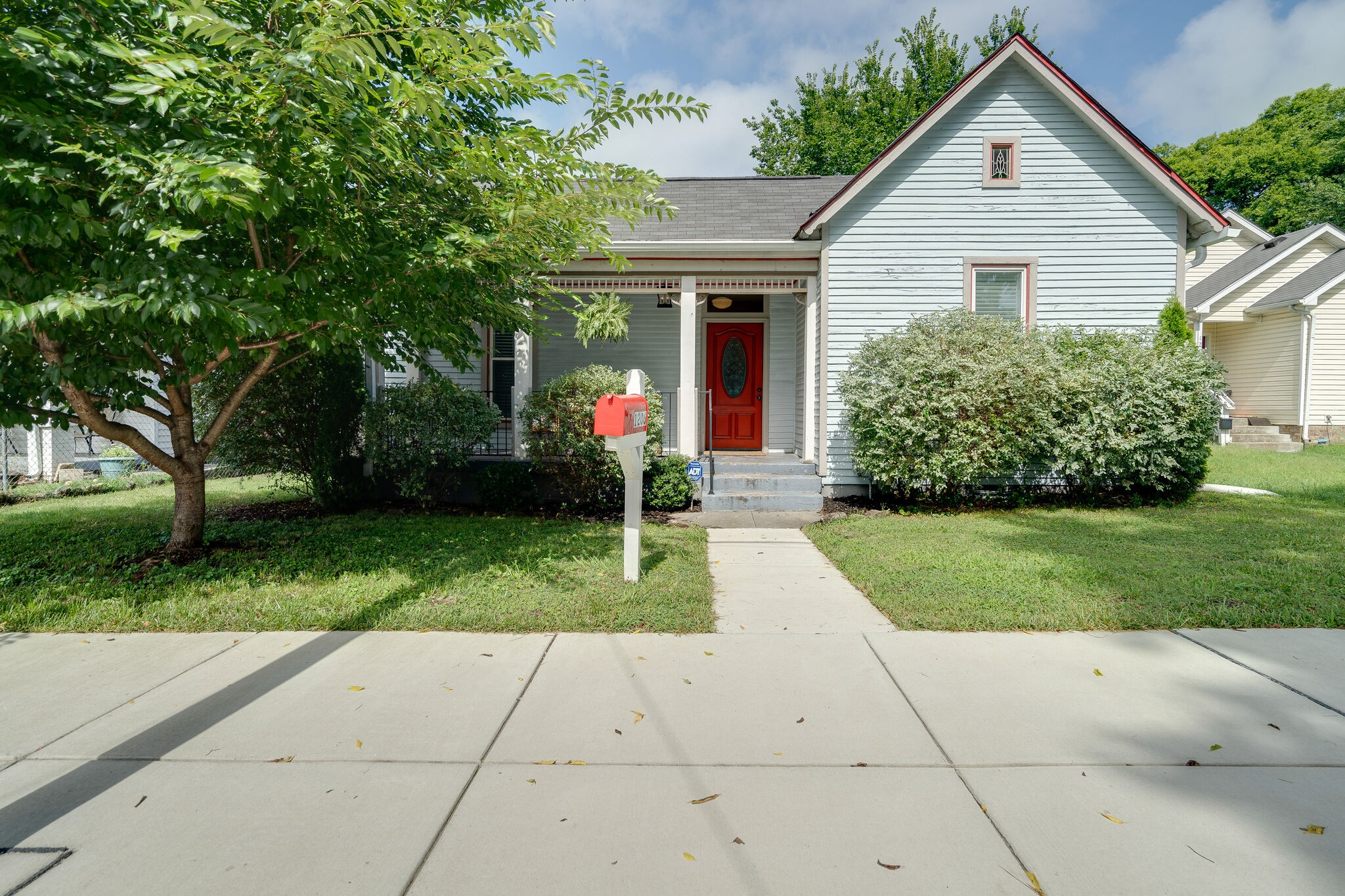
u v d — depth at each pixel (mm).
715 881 2084
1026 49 9570
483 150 4738
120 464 11727
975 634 4215
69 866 2152
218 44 3699
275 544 6582
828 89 30359
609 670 3674
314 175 4055
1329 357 15594
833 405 10086
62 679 3561
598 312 7570
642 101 4773
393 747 2865
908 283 9992
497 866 2150
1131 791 2541
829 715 3143
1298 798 2492
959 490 9281
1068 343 9078
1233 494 9656
